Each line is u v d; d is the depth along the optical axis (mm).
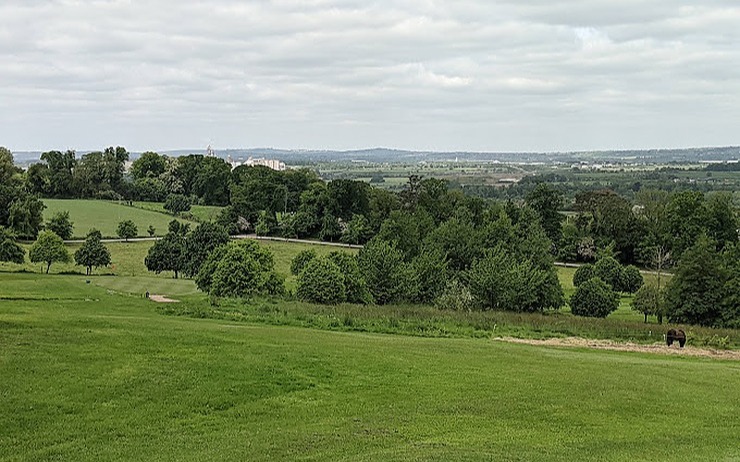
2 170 172000
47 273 96938
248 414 23859
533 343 47375
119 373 26281
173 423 22469
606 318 66750
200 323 41719
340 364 30922
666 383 31797
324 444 20953
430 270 74812
